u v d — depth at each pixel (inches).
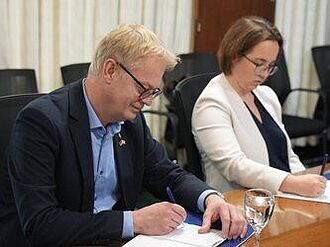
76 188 53.9
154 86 51.5
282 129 82.6
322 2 165.6
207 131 73.4
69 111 53.9
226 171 71.2
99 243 51.3
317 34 169.0
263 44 73.0
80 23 128.0
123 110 53.4
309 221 54.9
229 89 76.4
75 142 53.4
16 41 120.4
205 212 54.4
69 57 128.3
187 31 148.1
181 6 143.9
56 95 55.1
